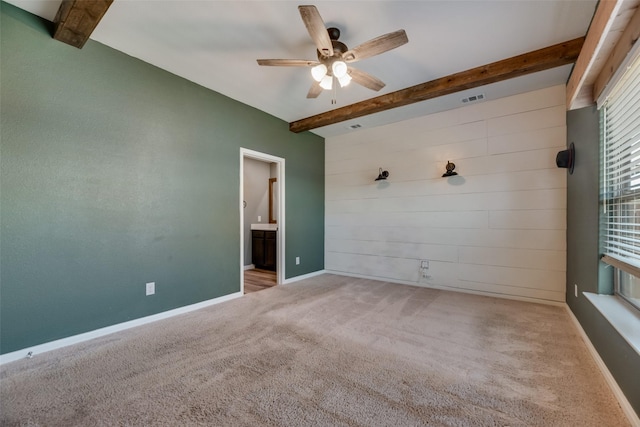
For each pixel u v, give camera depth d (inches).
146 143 109.7
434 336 96.3
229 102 140.9
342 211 198.7
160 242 113.9
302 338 95.1
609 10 58.6
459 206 152.6
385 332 99.7
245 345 90.1
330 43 78.5
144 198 109.0
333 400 63.4
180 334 98.3
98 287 96.9
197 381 70.5
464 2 77.7
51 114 87.0
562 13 81.4
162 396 64.6
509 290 138.7
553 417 57.7
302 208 187.8
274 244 217.9
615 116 78.7
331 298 141.3
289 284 171.3
